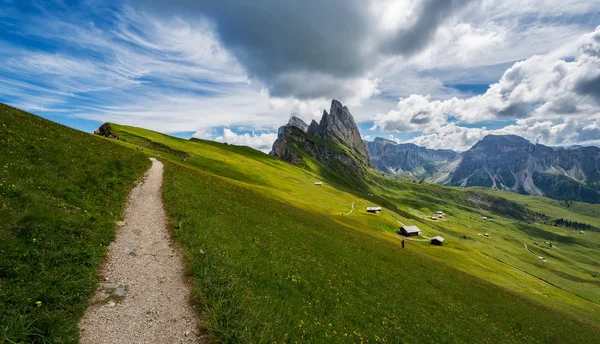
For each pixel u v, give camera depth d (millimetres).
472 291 41781
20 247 11242
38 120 31250
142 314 10578
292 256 24656
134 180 28766
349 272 28328
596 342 38875
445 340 21859
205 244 17781
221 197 37375
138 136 101875
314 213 68625
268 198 59312
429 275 41906
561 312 52969
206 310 11430
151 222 19953
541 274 119250
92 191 20625
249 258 19141
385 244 57625
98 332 9289
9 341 7742
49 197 16406
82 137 35500
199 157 104125
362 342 16125
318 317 16203
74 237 13797
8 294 9172
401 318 22438
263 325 11820
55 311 9406
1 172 16062
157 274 13477
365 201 167625
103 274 12430
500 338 27469
